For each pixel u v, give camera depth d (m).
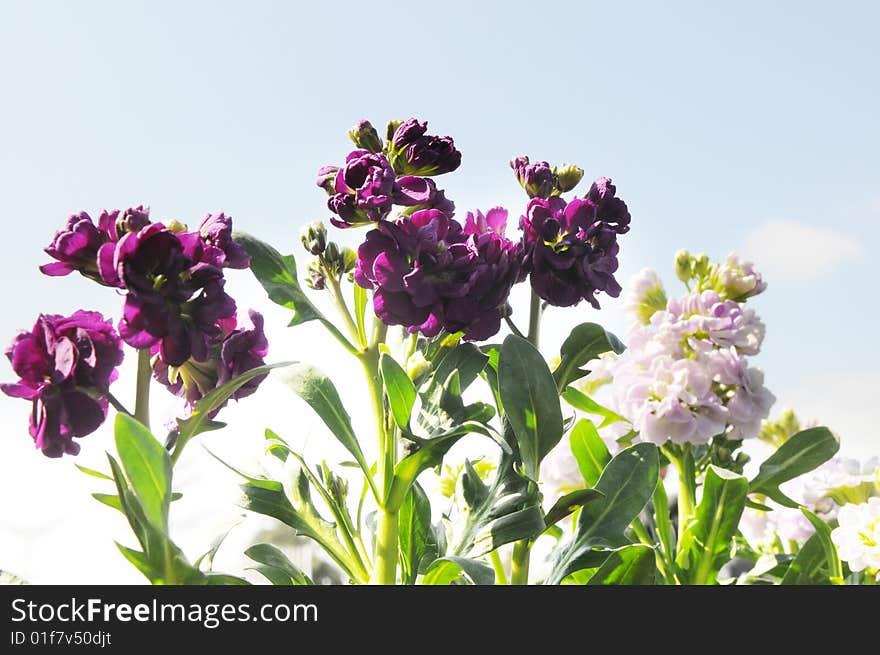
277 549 0.60
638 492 0.59
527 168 0.60
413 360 0.57
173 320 0.51
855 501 0.67
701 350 0.63
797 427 0.72
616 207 0.59
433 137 0.56
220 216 0.53
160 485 0.50
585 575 0.61
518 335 0.58
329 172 0.55
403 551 0.61
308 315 0.57
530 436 0.57
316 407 0.57
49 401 0.51
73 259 0.51
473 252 0.54
